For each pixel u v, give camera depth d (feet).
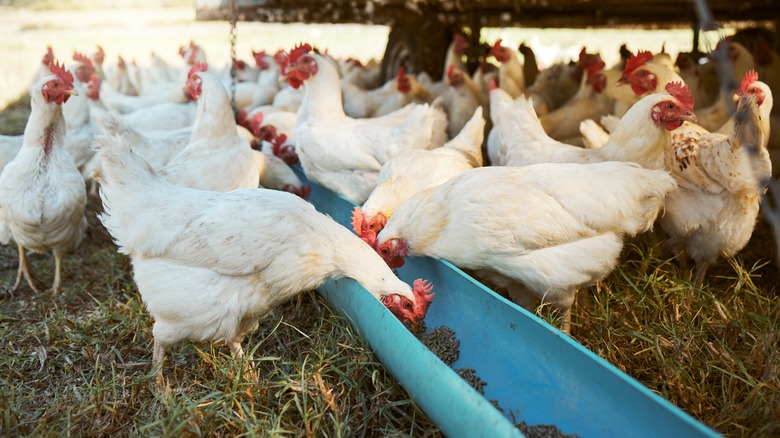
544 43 14.70
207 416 2.61
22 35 15.57
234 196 2.93
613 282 3.75
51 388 3.15
